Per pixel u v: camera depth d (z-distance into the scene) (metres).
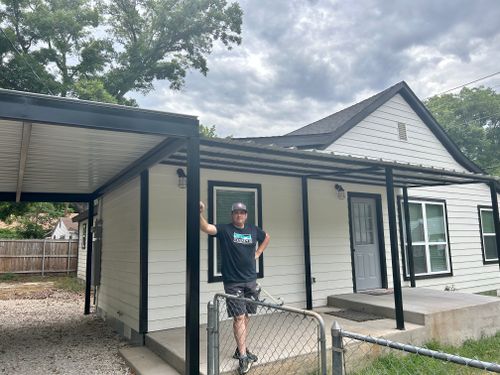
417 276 8.60
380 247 7.97
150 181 5.39
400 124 9.46
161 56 18.28
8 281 14.89
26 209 17.75
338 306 6.59
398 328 4.86
